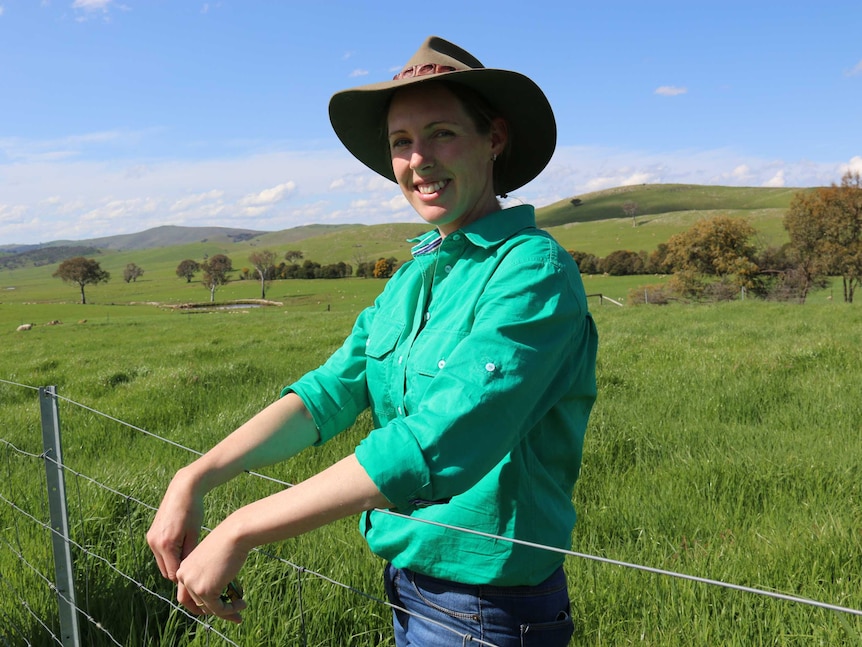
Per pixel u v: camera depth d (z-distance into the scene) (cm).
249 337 2162
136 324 4153
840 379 795
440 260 162
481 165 171
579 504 432
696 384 796
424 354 155
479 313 142
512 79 163
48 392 239
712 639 280
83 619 300
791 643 276
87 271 12081
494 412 128
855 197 4997
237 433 173
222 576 128
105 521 376
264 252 14638
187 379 968
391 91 172
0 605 314
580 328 152
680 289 5497
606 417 633
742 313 2131
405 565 160
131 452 622
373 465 121
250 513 128
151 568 334
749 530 378
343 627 297
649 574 324
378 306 184
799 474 458
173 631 291
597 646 281
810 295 5788
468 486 125
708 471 470
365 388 187
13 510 423
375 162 214
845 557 338
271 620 286
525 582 151
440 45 176
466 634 154
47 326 4597
